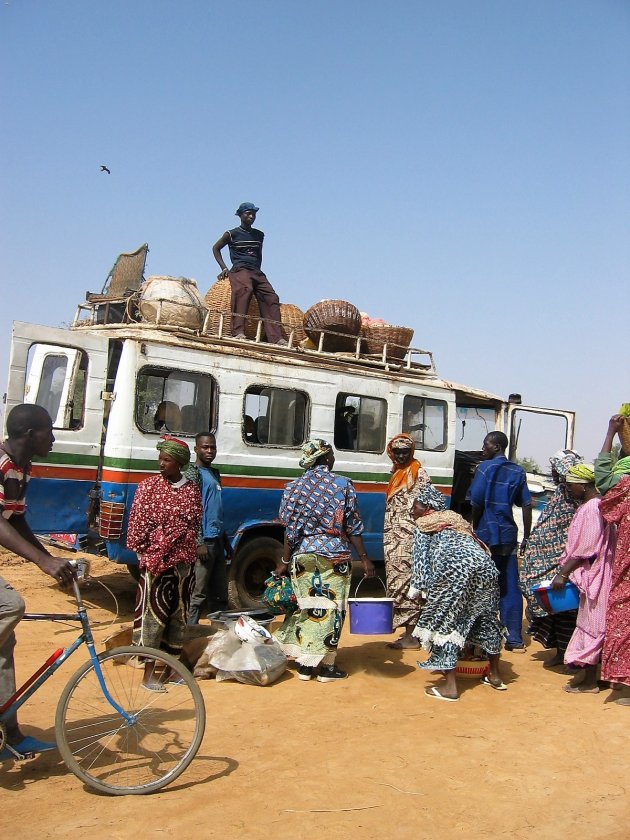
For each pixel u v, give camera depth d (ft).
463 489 37.68
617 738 17.48
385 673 22.48
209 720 17.81
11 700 13.83
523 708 19.61
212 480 24.43
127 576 34.35
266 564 29.99
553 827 13.15
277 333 32.48
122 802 13.48
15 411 14.84
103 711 15.65
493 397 37.91
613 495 19.90
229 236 32.71
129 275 33.12
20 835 12.22
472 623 20.39
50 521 25.16
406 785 14.58
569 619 23.24
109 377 27.07
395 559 25.26
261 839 12.37
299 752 16.03
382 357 34.60
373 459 32.81
